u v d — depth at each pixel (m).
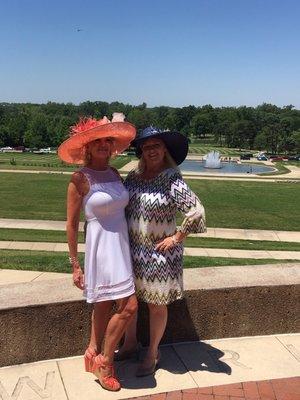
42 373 3.53
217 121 184.75
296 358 3.88
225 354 3.92
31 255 10.49
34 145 122.38
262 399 3.27
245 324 4.20
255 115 176.12
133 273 3.33
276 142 132.75
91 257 3.15
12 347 3.62
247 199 30.64
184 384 3.45
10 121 131.75
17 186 34.16
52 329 3.70
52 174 44.59
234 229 19.66
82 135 3.06
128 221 3.31
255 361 3.81
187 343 4.11
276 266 4.75
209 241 16.16
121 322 3.21
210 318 4.14
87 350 3.46
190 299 4.07
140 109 188.25
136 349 3.83
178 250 3.34
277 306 4.23
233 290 4.12
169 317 4.05
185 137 3.25
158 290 3.28
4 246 13.48
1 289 3.94
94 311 3.37
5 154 93.00
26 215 21.61
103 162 3.20
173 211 3.26
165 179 3.23
